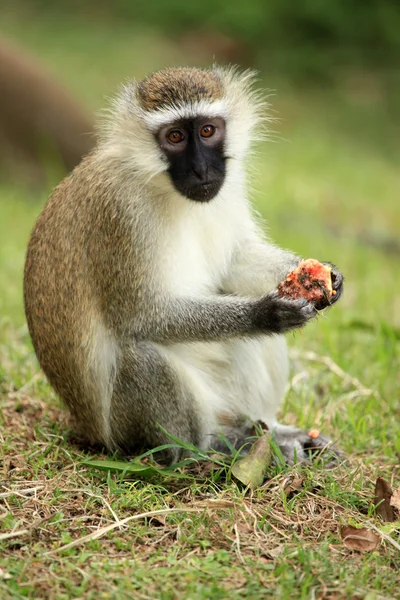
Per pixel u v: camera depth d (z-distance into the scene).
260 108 11.21
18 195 23.47
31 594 6.89
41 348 10.43
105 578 7.12
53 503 8.39
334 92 41.94
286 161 32.59
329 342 13.30
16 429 10.20
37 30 43.19
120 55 40.44
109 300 9.82
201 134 9.96
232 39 44.31
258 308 9.43
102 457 9.77
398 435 10.41
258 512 8.35
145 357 9.67
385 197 29.44
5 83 25.31
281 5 45.34
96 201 9.94
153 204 9.87
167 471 9.05
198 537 7.89
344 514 8.52
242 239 10.82
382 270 19.77
